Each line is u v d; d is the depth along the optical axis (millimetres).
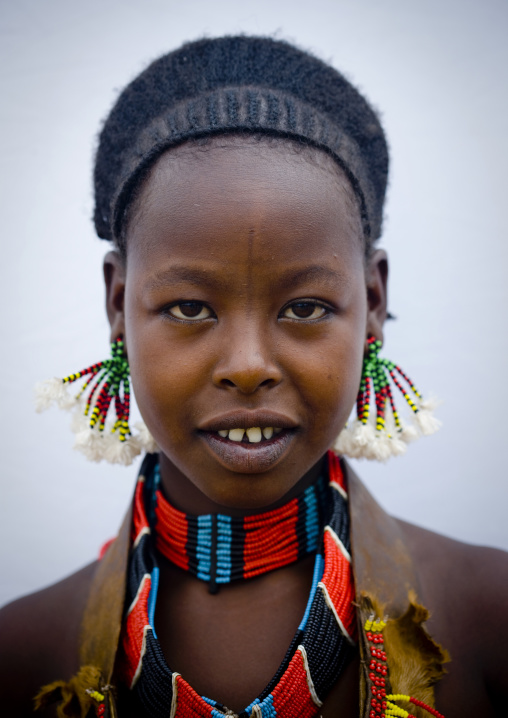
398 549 1191
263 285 939
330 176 1021
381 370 1207
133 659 1061
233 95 1093
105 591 1176
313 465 1077
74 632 1229
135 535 1213
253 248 930
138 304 1025
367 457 1185
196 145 997
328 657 1011
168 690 986
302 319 979
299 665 982
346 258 1011
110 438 1222
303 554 1155
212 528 1146
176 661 1104
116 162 1237
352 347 1021
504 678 1113
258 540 1137
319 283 968
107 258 1222
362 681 988
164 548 1210
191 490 1173
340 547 1096
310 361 969
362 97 1308
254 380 921
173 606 1158
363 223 1110
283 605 1120
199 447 999
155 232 989
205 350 961
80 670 1105
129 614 1105
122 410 1207
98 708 1039
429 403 1195
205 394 969
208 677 1081
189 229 950
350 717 1033
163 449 1054
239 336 938
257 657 1084
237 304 944
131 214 1064
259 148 983
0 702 1244
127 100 1260
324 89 1218
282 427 975
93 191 1384
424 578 1189
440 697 1083
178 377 973
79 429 1201
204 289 949
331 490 1169
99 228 1349
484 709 1104
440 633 1131
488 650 1129
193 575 1166
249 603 1128
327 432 1015
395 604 1093
